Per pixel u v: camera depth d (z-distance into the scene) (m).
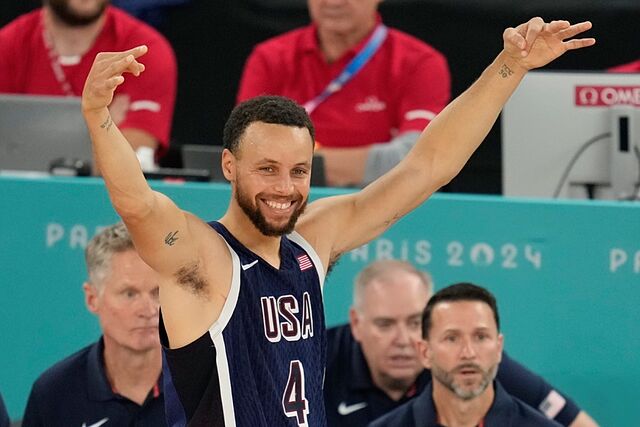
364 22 23.91
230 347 12.18
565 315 18.69
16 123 21.11
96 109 11.45
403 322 17.62
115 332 16.38
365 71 23.95
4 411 16.78
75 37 24.61
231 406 12.16
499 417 16.88
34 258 18.95
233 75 28.12
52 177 18.98
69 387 16.81
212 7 28.09
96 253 16.52
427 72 23.84
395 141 22.53
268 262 12.52
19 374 18.97
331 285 18.66
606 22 27.53
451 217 18.61
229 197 18.70
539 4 27.30
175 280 12.05
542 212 18.58
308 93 24.11
